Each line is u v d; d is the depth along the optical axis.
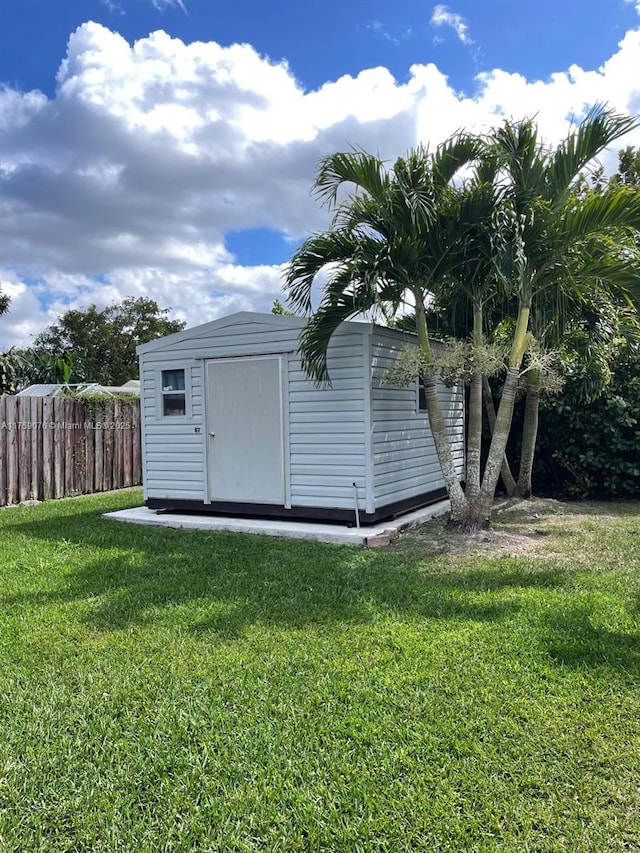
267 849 1.94
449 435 9.08
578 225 5.67
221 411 7.52
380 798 2.15
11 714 2.78
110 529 7.11
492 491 6.56
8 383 14.34
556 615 3.87
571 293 6.75
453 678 3.02
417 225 5.62
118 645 3.52
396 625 3.76
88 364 39.53
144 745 2.52
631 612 3.91
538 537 6.36
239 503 7.44
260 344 7.21
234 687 2.97
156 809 2.14
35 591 4.59
